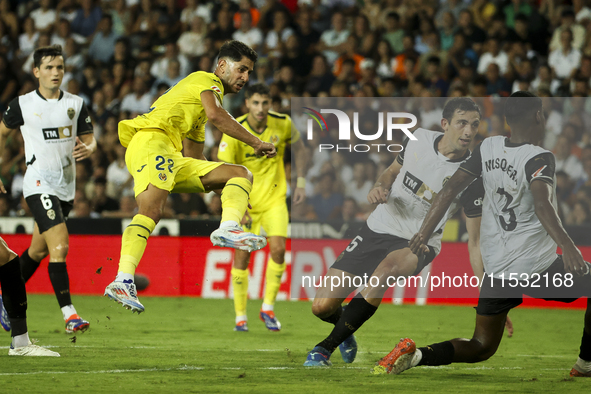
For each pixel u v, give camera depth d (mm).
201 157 9688
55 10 28906
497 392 7188
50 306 16312
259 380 7668
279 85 22594
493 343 8070
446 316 15719
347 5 27891
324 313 8898
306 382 7566
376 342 11617
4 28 28422
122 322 13891
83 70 26578
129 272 8164
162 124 8789
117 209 21844
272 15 26766
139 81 24750
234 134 8656
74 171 11953
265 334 12578
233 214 8375
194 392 6922
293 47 25375
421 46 25734
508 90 23406
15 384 7234
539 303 18141
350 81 24094
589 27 24766
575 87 22469
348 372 8305
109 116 24344
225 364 8930
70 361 8914
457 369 8859
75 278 19094
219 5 27406
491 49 24375
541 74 23438
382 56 25094
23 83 27547
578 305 17828
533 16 25609
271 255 13500
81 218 19156
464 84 23625
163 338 11695
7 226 19188
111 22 27062
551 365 9406
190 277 19062
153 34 27422
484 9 26453
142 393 6852
